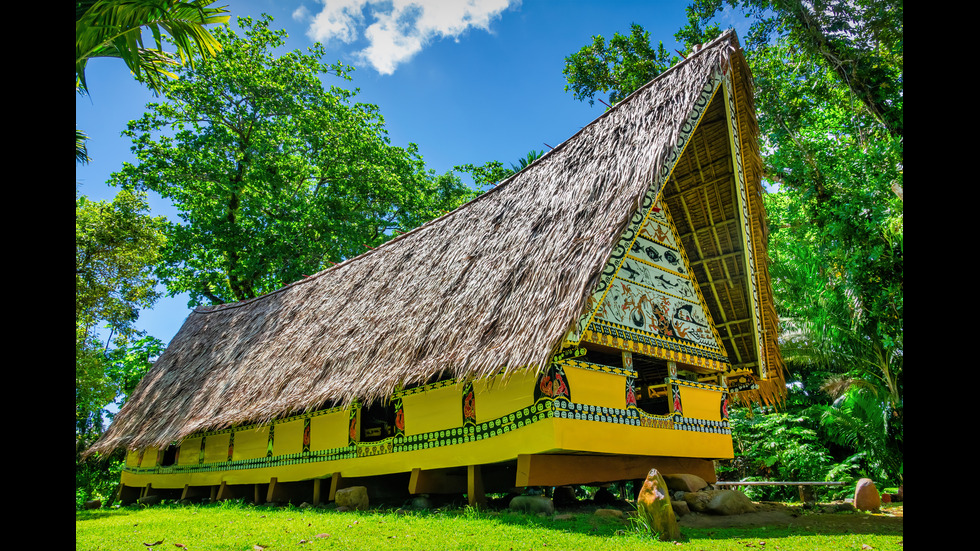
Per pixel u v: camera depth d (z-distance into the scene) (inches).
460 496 371.9
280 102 896.9
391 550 192.1
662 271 366.9
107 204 670.5
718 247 383.6
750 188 359.3
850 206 546.3
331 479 408.5
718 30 815.1
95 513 440.1
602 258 263.4
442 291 362.3
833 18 617.3
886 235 540.4
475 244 378.0
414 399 350.6
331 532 237.1
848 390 599.2
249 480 471.5
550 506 278.4
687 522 260.7
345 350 403.5
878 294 543.8
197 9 220.5
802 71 692.1
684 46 845.8
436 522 259.9
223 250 880.3
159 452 605.0
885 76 606.2
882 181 531.2
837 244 583.5
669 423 335.6
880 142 556.4
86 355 713.0
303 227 894.4
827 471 590.2
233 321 650.8
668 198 377.7
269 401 423.2
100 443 622.5
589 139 361.1
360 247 944.3
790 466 598.5
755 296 382.3
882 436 560.7
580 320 274.1
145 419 583.8
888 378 576.1
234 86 869.8
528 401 286.0
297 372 435.2
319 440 414.6
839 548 182.9
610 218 285.0
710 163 354.0
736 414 677.3
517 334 270.8
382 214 1015.6
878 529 229.5
